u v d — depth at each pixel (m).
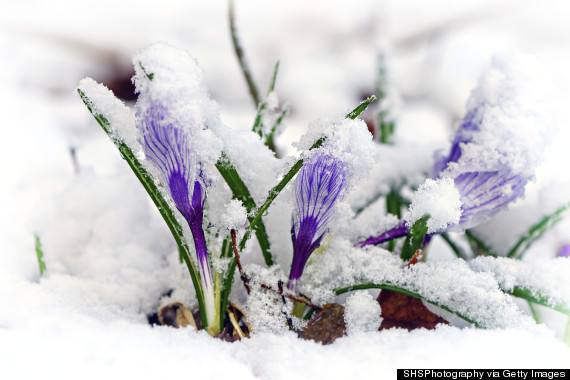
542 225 0.66
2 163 0.85
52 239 0.67
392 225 0.63
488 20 1.37
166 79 0.56
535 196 0.75
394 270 0.60
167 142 0.57
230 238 0.60
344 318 0.60
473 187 0.61
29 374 0.55
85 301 0.62
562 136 0.83
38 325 0.57
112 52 1.27
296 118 1.12
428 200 0.59
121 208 0.69
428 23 1.38
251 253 0.64
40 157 0.90
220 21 1.38
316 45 1.33
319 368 0.56
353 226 0.64
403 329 0.59
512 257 0.67
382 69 0.78
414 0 1.40
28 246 0.67
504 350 0.57
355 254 0.62
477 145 0.61
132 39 1.30
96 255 0.67
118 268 0.66
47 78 1.17
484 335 0.58
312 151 0.58
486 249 0.68
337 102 1.16
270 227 0.63
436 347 0.57
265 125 0.65
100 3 1.35
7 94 1.12
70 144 0.86
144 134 0.57
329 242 0.62
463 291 0.59
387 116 0.77
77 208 0.68
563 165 0.78
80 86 0.58
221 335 0.60
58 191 0.71
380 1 1.38
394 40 1.35
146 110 0.57
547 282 0.60
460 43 1.32
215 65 1.25
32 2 1.32
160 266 0.66
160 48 0.57
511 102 0.60
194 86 0.57
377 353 0.57
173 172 0.57
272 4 1.39
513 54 0.61
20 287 0.61
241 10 1.39
